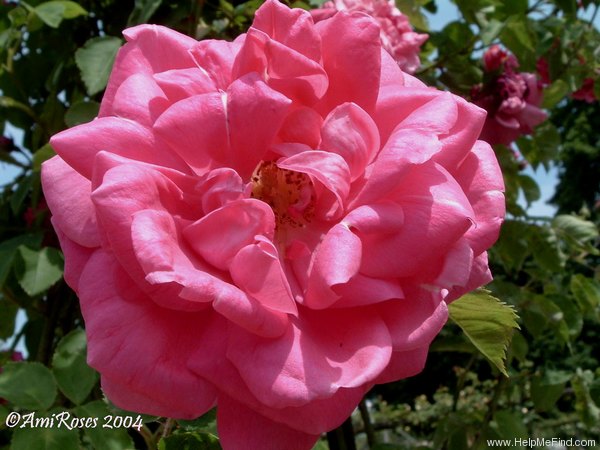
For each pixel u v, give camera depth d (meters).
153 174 0.14
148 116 0.15
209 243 0.14
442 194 0.15
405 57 0.28
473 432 0.30
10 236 0.30
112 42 0.26
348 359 0.14
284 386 0.13
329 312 0.15
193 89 0.15
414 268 0.14
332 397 0.14
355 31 0.16
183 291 0.13
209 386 0.14
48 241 0.29
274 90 0.15
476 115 0.16
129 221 0.13
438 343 0.30
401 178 0.14
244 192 0.15
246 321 0.13
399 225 0.14
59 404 0.22
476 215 0.16
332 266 0.14
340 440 0.26
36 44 0.30
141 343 0.14
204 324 0.14
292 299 0.14
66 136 0.14
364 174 0.16
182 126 0.15
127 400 0.14
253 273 0.14
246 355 0.14
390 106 0.16
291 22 0.15
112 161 0.14
